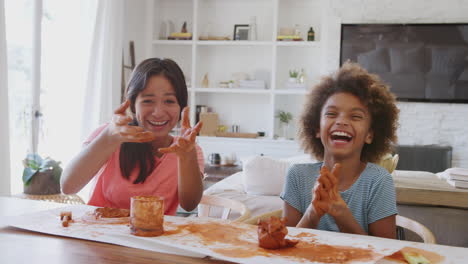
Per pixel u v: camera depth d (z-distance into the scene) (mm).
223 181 2709
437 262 789
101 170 1299
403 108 4738
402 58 4715
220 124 5391
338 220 983
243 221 1172
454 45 4605
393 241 910
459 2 4578
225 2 5316
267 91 4988
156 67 1210
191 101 5191
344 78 1226
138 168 1290
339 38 4812
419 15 4672
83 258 764
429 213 1737
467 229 1694
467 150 4629
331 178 962
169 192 1289
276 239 811
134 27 5031
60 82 3584
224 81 5309
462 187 1752
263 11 5238
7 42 3018
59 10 3561
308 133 1374
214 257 782
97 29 3934
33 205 1193
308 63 5141
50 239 865
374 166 1228
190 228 942
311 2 5098
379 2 4742
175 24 5504
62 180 1189
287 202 1274
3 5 2719
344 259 764
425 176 2346
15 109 3098
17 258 757
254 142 4957
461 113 4633
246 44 5043
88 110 3857
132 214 887
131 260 761
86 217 1012
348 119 1176
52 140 3490
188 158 1161
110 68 4125
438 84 4660
